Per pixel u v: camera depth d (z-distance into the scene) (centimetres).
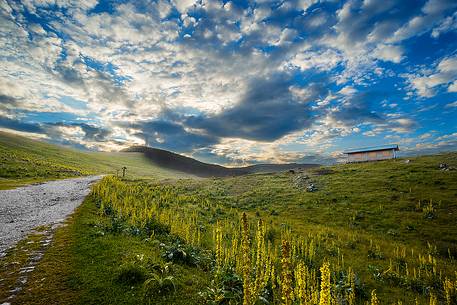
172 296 939
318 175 6438
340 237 2772
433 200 3809
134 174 15838
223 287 1035
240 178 7575
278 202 4625
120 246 1400
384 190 4556
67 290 920
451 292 1474
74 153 19600
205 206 4184
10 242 1478
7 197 3362
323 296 572
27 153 12350
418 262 2108
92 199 3250
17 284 954
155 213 2309
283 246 558
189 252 1459
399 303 884
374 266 1944
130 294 919
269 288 1114
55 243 1425
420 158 6825
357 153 8212
